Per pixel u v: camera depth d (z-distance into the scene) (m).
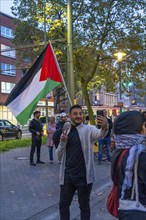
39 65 7.81
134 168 2.71
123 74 21.22
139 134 2.87
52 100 66.12
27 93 7.55
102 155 13.36
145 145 2.85
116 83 22.17
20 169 11.34
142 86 21.45
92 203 7.00
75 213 6.29
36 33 22.89
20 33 24.75
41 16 20.06
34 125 12.24
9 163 12.75
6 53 55.84
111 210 2.96
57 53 19.78
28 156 14.85
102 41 19.45
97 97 75.75
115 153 2.94
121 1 18.81
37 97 7.55
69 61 11.50
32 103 7.48
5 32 55.91
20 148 18.55
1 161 13.30
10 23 56.88
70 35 11.52
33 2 20.16
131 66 20.55
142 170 2.70
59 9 18.89
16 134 27.42
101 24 19.14
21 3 20.83
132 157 2.74
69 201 4.74
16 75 58.22
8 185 8.77
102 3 18.61
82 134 4.68
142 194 2.69
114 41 19.30
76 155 4.65
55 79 7.84
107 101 81.19
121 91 22.25
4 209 6.56
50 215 6.19
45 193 7.88
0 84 54.50
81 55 19.48
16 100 7.50
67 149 4.73
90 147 4.67
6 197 7.51
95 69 20.17
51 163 12.59
